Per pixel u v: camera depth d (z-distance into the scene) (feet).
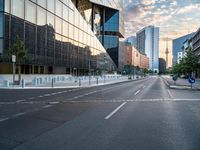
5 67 105.19
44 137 23.32
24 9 115.34
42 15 131.85
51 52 141.49
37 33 126.52
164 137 23.93
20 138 22.93
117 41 335.47
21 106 44.47
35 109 41.01
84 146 20.61
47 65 136.56
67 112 38.27
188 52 266.57
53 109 41.24
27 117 33.63
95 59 233.76
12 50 98.84
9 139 22.58
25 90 82.84
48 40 137.90
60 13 154.10
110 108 43.19
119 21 335.47
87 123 30.07
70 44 169.68
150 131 26.32
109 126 28.48
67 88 98.68
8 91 77.41
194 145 21.39
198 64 273.95
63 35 158.40
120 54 382.83
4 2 101.35
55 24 147.02
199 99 61.16
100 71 253.65
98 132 25.55
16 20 109.19
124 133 25.29
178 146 21.03
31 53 120.37
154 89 100.07
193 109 43.68
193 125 29.76
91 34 220.23
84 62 200.03
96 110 40.63
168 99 60.59
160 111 40.73
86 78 199.52
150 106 46.85
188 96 69.77
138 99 59.57
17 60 100.27
